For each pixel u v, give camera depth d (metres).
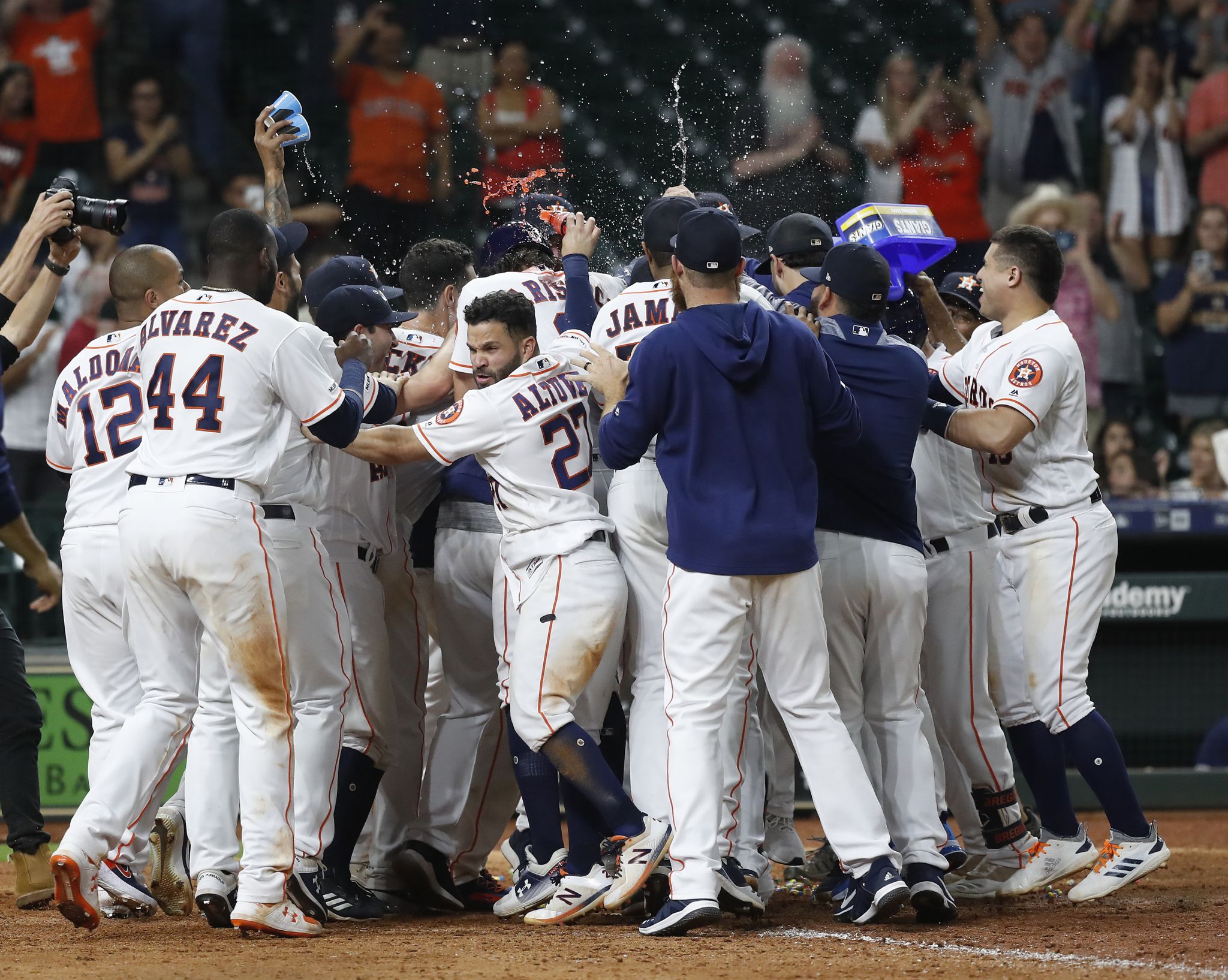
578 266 17.72
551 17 44.69
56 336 34.75
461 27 41.38
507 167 40.69
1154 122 39.72
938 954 14.06
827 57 43.31
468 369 17.58
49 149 40.44
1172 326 37.00
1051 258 17.50
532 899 17.03
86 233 36.00
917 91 40.81
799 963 13.52
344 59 40.34
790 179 41.28
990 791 18.16
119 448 17.41
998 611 18.45
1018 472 17.56
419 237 39.75
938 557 17.75
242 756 15.10
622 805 15.78
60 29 40.69
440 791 18.09
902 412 15.99
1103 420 36.47
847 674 16.25
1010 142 40.44
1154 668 29.45
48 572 20.69
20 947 15.07
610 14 45.31
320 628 16.41
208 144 41.28
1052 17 40.97
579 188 41.28
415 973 13.07
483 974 13.02
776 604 15.02
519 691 16.17
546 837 16.91
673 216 16.78
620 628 16.38
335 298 17.42
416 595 18.77
